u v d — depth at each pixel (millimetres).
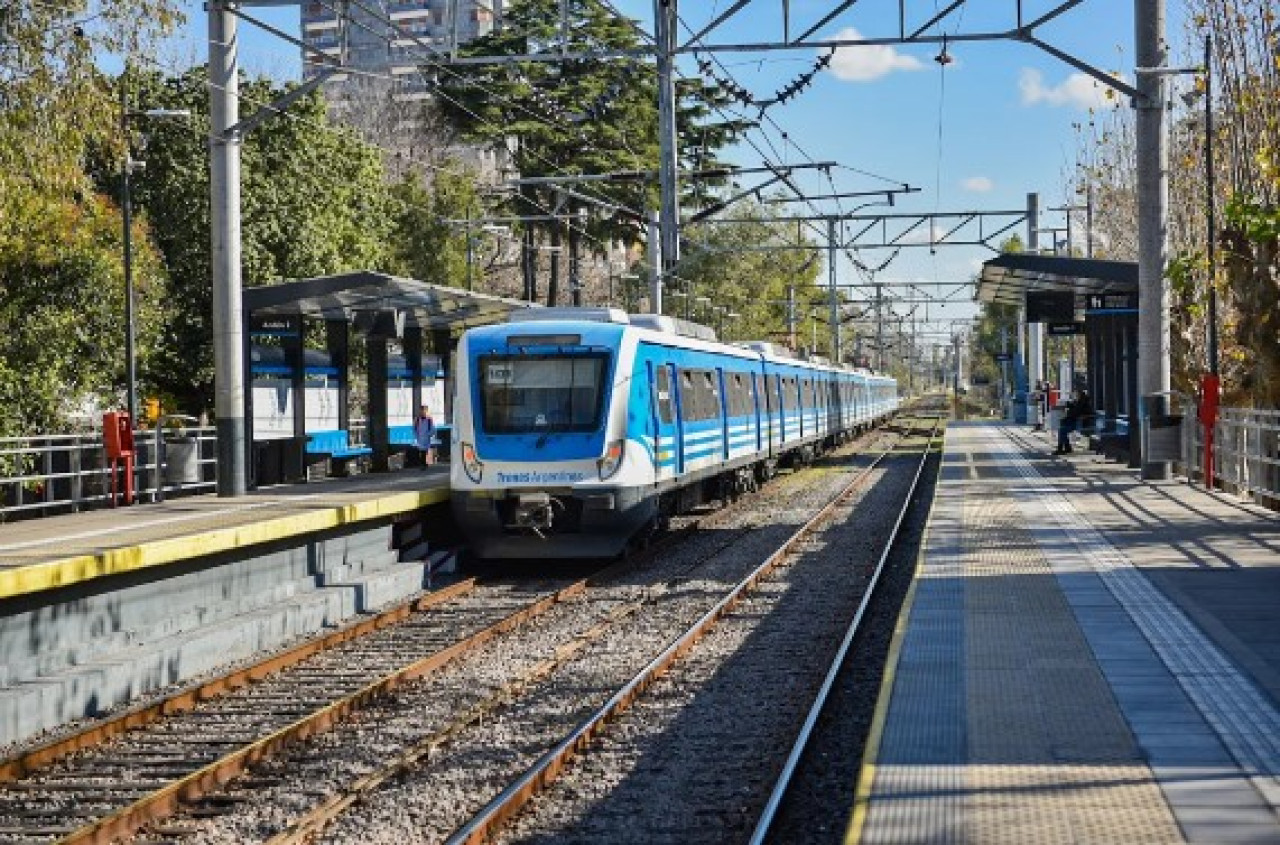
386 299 25672
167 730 11297
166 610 14641
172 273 40344
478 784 9258
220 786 9469
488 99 48375
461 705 11641
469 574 20672
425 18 98625
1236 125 25656
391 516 19750
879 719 9164
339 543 18344
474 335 20469
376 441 27891
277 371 26312
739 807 8578
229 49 21422
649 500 20969
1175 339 30750
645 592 17906
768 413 32562
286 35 21406
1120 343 36656
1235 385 29031
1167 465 28000
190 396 42125
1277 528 19406
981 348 129125
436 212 54812
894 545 21844
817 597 16953
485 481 19844
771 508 28859
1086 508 23016
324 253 42875
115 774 9969
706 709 11234
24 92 19500
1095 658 11016
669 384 22578
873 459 46438
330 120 67438
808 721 10078
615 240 58906
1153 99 27062
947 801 7383
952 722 9070
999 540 18859
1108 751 8312
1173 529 19594
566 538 20125
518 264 62688
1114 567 15984
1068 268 30094
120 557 13508
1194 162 29609
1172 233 32219
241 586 16047
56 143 19844
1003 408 86750
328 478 27234
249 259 40594
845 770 9297
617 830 8211
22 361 31250
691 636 14172
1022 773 7883
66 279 32250
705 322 74875
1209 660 10867
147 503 24969
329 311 27453
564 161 50469
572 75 49344
